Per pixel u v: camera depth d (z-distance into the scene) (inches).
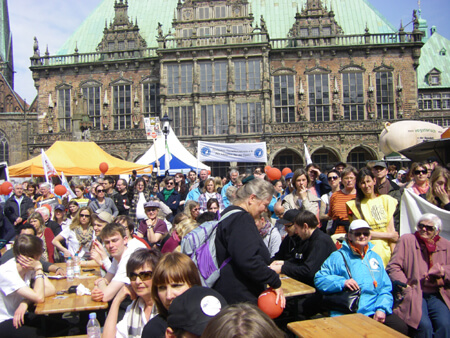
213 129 1843.0
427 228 282.5
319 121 1801.2
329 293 279.6
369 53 1897.1
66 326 314.8
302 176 420.8
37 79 2075.5
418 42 1870.1
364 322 222.1
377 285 272.1
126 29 2084.2
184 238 233.0
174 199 631.8
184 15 1974.7
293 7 2166.6
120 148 1916.8
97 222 376.8
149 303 230.1
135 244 294.5
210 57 1846.7
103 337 229.5
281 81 1923.0
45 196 658.2
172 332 146.6
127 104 2017.7
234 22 1934.1
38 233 430.3
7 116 2196.1
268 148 1802.4
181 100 1866.4
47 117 2050.9
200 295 148.9
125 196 639.8
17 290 280.2
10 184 689.0
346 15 2142.0
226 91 1836.9
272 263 326.6
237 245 210.4
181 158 975.6
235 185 526.6
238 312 103.0
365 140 1788.9
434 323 274.8
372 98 1883.6
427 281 282.5
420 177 366.0
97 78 2041.1
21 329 277.6
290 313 336.8
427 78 2410.2
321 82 1914.4
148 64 2004.2
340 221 378.0
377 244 320.5
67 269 350.3
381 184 400.5
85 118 1307.8
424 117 2295.8
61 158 833.5
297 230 317.7
